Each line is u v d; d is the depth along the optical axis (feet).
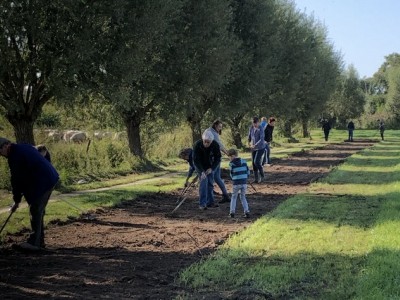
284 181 62.03
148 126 90.17
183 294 22.43
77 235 34.68
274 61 111.55
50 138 79.36
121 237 34.01
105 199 47.93
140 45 58.13
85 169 69.67
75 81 53.16
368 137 195.00
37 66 50.72
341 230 33.04
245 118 127.44
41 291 23.20
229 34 90.84
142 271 26.21
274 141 154.71
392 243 28.19
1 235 34.12
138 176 70.64
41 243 31.17
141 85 74.02
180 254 29.43
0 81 51.80
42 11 49.80
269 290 22.45
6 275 25.67
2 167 57.62
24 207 43.73
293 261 26.40
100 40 53.83
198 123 96.22
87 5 51.72
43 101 55.62
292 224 35.14
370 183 56.65
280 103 131.64
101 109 80.59
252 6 100.07
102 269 26.63
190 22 77.00
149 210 44.42
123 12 54.80
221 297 21.94
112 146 80.43
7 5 46.09
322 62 173.27
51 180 30.07
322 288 22.43
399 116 300.81
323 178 62.13
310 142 160.86
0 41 47.37
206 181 44.50
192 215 41.73
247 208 39.93
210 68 79.36
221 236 33.42
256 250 28.81
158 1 60.08
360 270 24.29
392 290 20.99
